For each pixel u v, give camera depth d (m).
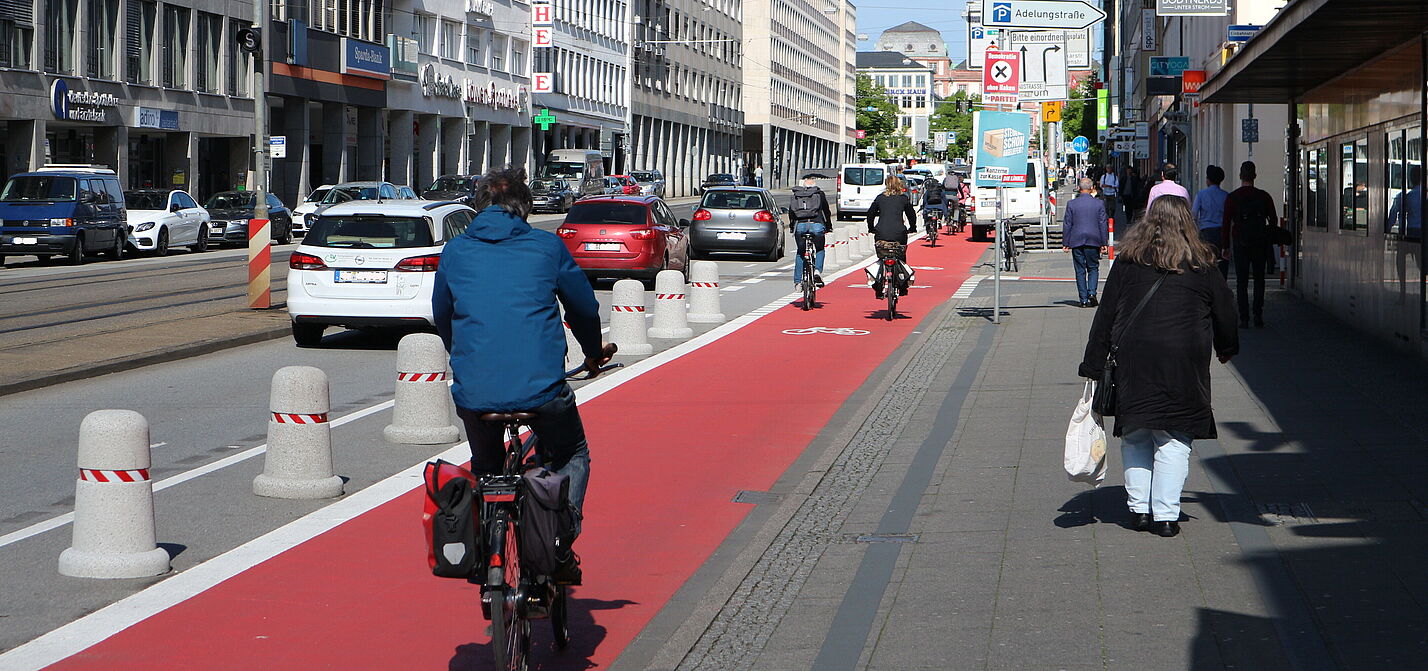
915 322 20.64
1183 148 51.91
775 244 34.75
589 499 9.20
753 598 6.80
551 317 5.57
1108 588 6.62
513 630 5.19
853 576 7.11
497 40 75.00
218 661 5.90
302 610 6.64
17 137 41.50
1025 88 19.08
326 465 9.24
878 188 59.41
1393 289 15.27
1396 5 12.20
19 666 5.82
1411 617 5.94
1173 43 52.94
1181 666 5.49
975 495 8.89
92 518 7.22
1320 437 10.13
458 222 18.23
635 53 95.12
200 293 24.94
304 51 54.00
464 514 5.09
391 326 17.36
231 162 53.25
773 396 13.64
